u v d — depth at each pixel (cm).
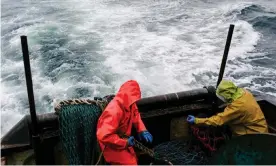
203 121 416
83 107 382
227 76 1159
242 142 347
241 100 405
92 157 384
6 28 1603
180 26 1662
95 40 1455
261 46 1420
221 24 1694
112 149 357
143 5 2070
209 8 1998
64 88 1058
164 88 1063
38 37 1481
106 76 1130
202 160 410
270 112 477
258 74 1178
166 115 456
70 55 1292
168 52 1330
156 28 1627
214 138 423
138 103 444
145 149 382
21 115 919
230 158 353
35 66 1202
